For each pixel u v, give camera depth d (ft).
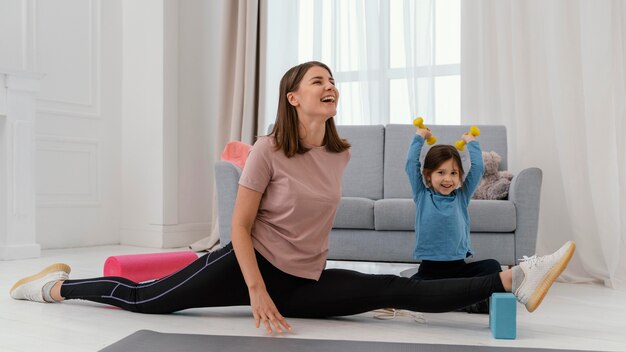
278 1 16.71
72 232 16.10
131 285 7.37
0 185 13.42
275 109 16.70
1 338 6.12
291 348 5.57
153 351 5.42
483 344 6.00
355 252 10.73
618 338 6.43
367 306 6.63
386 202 10.55
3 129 13.41
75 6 16.22
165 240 16.49
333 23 15.79
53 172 15.64
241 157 10.72
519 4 13.03
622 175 11.55
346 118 15.67
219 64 16.79
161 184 16.55
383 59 15.20
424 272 8.21
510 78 13.26
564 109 12.23
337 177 6.95
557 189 12.72
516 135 13.17
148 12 16.88
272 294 6.83
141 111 16.99
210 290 6.88
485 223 10.20
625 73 11.80
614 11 11.80
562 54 12.28
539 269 6.24
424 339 6.17
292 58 16.51
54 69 15.71
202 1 17.76
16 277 10.61
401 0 15.21
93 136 16.62
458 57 14.56
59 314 7.29
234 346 5.62
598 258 11.68
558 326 7.06
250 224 6.66
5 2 14.74
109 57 17.07
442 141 12.79
